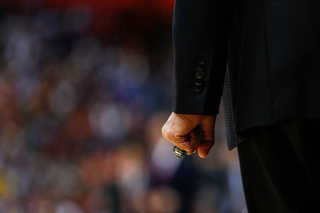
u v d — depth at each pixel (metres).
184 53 2.79
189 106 2.83
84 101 21.95
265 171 2.91
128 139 18.39
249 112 2.65
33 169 17.52
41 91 22.45
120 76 23.64
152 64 26.58
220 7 2.75
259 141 2.89
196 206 12.84
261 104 2.59
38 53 25.34
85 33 27.22
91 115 20.34
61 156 18.14
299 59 2.45
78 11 27.81
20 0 27.27
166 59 27.17
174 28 2.82
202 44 2.76
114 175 15.84
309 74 2.44
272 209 2.94
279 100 2.50
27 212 16.33
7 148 18.86
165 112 20.09
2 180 17.19
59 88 22.48
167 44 28.16
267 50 2.57
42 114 21.30
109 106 20.58
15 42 25.95
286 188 2.85
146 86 22.66
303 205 2.84
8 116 20.92
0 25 26.62
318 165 2.67
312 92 2.43
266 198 2.97
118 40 27.73
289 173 2.84
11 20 26.84
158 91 21.97
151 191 14.09
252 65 2.65
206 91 2.80
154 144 16.45
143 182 14.69
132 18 28.62
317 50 2.41
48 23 26.94
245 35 2.70
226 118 3.24
